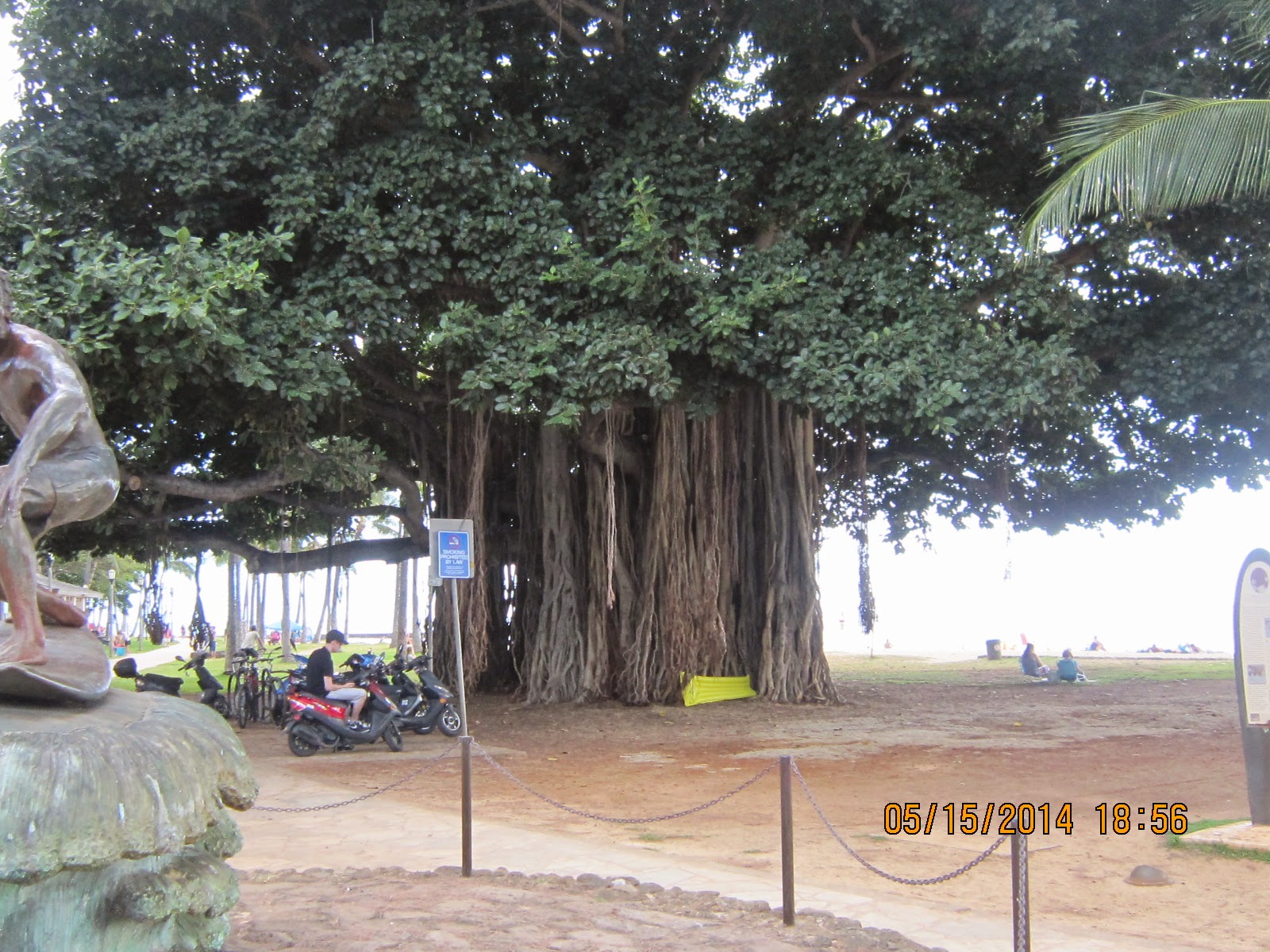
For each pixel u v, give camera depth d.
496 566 20.27
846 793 10.43
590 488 18.44
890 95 16.69
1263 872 7.27
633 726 15.77
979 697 19.53
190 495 15.91
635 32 15.98
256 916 5.96
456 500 18.50
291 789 10.88
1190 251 15.28
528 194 15.02
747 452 18.61
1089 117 10.81
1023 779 10.91
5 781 3.72
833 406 13.97
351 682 14.07
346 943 5.43
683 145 15.56
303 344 13.69
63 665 4.40
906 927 6.07
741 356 14.66
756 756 13.01
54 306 11.91
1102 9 14.58
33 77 14.12
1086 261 15.98
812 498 18.64
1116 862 7.68
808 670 18.22
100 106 14.25
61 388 4.62
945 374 13.74
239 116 14.30
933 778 11.11
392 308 14.32
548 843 8.28
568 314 14.91
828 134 15.62
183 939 4.38
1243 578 8.42
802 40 15.64
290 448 15.42
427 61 14.40
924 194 14.82
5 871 3.63
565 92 16.20
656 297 14.37
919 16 14.40
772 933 5.78
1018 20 13.73
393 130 15.05
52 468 4.52
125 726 4.28
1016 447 20.27
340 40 15.02
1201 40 14.78
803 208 15.70
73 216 14.20
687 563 17.59
